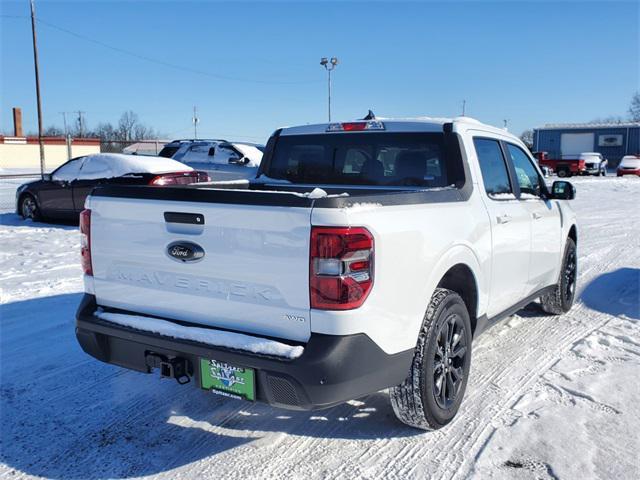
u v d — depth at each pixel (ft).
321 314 9.14
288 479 10.09
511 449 10.92
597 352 16.03
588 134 177.47
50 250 31.78
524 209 15.37
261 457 10.82
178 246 10.30
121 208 10.98
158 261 10.62
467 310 12.34
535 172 17.48
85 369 15.05
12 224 42.16
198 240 10.09
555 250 17.90
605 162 135.23
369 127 14.66
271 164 16.57
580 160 127.95
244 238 9.62
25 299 21.61
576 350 16.19
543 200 17.13
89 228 11.55
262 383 9.51
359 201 9.50
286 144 16.33
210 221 9.92
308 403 9.29
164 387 14.01
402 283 10.10
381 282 9.60
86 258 11.69
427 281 10.77
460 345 12.19
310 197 9.20
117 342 11.19
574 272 20.16
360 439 11.44
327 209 9.07
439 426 11.64
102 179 38.86
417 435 11.55
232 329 10.02
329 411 12.66
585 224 45.19
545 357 15.70
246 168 46.52
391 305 9.88
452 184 13.11
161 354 10.55
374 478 10.10
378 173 14.57
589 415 12.23
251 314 9.76
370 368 9.59
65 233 37.78
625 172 125.70
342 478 10.09
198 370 10.18
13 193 72.02
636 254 31.37
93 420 12.32
